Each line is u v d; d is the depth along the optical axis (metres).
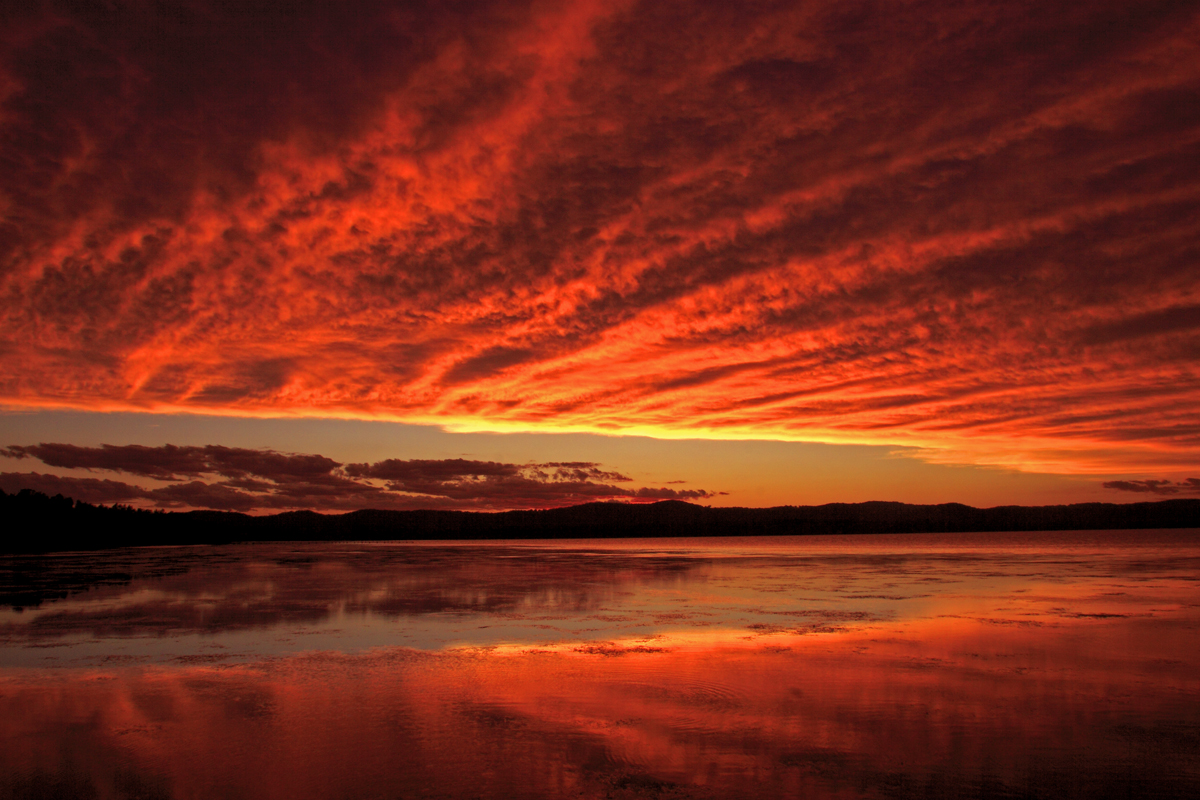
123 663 15.20
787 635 18.45
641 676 13.84
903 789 8.58
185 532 173.00
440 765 9.25
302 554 82.69
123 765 9.30
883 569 46.50
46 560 59.69
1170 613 22.53
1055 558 61.56
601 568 49.69
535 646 16.95
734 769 9.15
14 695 12.62
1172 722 10.95
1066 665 14.74
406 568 50.00
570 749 9.80
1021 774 9.01
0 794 8.45
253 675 14.04
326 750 9.79
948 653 15.98
